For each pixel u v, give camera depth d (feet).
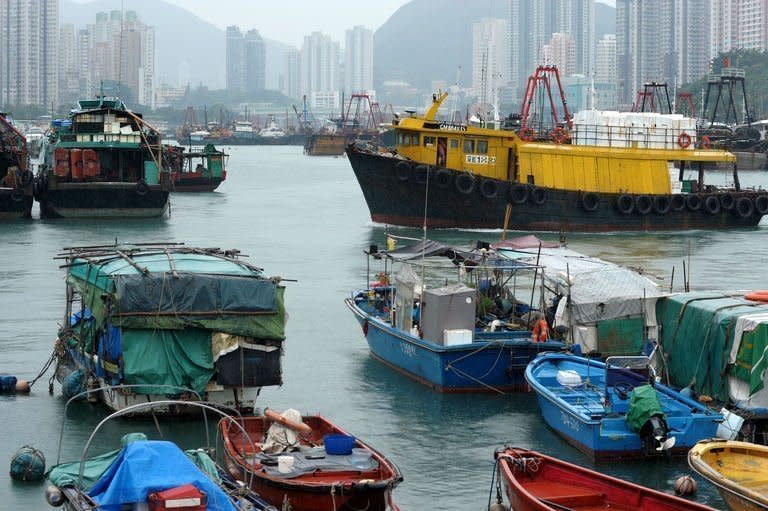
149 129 250.37
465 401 91.66
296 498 61.26
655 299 94.22
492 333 96.73
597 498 63.16
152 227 226.17
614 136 228.84
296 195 343.05
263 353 83.20
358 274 163.02
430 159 217.15
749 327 81.30
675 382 90.12
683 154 232.73
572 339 94.79
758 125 520.42
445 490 72.18
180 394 81.41
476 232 216.54
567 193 219.00
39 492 70.28
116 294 80.33
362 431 83.87
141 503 53.06
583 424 76.79
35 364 102.53
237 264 87.71
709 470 64.44
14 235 205.26
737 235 225.56
